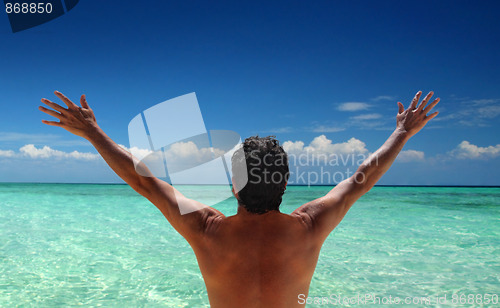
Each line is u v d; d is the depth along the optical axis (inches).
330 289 158.2
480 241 263.3
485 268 190.1
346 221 373.4
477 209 499.5
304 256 50.4
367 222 365.7
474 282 167.0
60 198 719.1
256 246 48.9
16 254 221.3
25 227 328.5
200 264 51.3
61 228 324.2
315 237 51.3
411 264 198.5
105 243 257.6
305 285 51.1
